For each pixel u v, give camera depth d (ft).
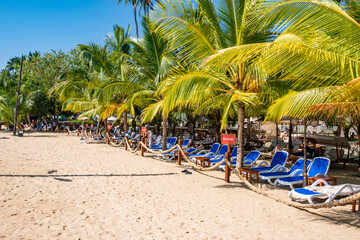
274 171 25.39
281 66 14.84
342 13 13.07
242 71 23.71
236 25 22.25
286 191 21.62
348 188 17.56
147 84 44.60
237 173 22.88
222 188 22.20
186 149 39.91
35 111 91.61
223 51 14.84
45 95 91.97
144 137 42.06
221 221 14.94
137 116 69.26
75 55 92.02
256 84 23.52
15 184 21.25
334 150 33.58
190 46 23.13
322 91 15.60
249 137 48.57
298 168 24.26
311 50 13.28
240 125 24.91
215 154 34.81
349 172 30.83
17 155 36.70
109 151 45.09
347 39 14.08
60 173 26.18
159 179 25.07
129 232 13.28
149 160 36.58
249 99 20.43
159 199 18.84
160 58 37.86
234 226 14.26
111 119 88.43
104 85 41.37
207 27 23.58
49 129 108.27
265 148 44.47
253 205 17.81
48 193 19.34
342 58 13.05
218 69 23.08
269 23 17.29
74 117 132.05
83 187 21.42
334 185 20.06
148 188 21.74
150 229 13.69
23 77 95.35
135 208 16.81
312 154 35.45
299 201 18.92
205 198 19.29
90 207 16.76
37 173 25.66
